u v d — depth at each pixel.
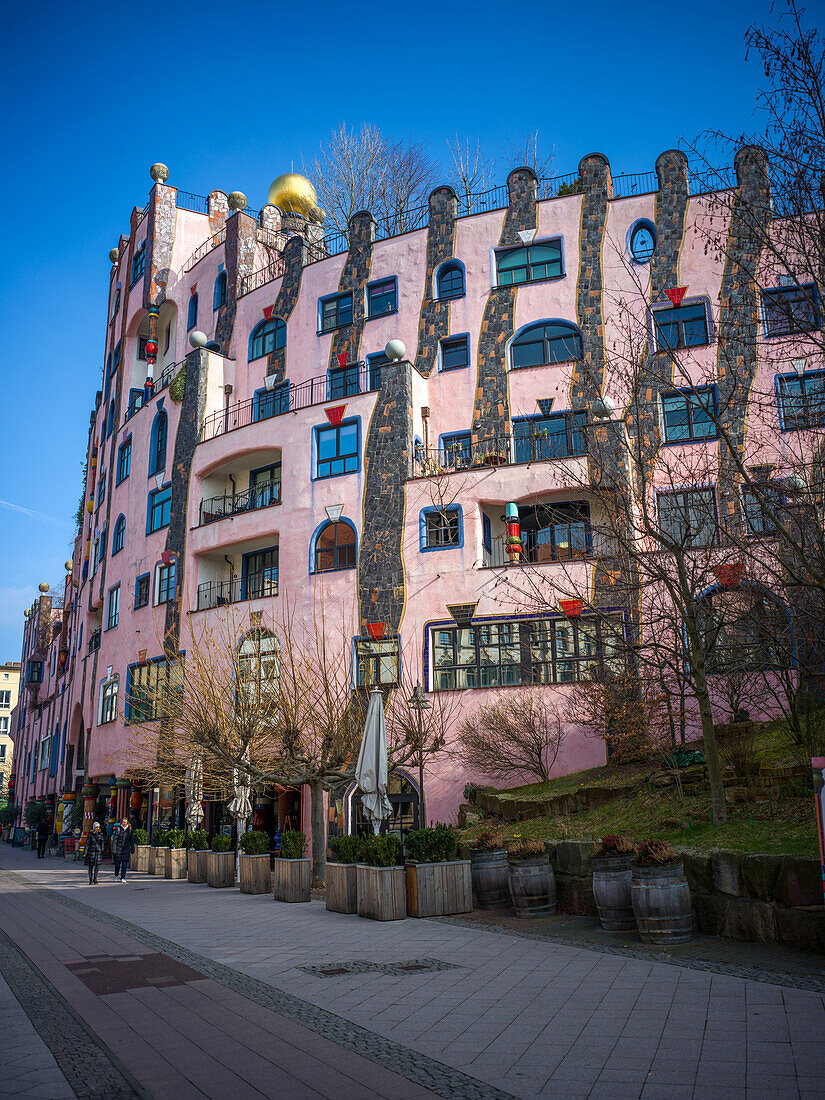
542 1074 6.51
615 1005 8.33
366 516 29.38
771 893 10.94
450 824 24.50
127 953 12.02
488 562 28.45
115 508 44.31
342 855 16.62
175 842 27.58
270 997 9.09
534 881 14.02
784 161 12.52
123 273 49.28
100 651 43.28
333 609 29.25
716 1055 6.79
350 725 22.66
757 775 16.36
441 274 33.28
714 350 27.78
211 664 25.09
